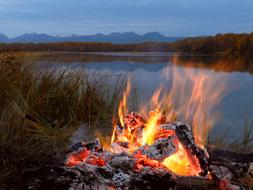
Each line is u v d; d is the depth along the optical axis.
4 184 2.71
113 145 3.24
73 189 2.66
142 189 2.68
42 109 4.56
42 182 2.71
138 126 3.31
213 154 3.31
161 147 2.92
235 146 4.28
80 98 4.98
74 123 4.52
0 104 4.21
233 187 2.76
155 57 24.38
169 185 2.70
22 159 3.00
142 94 6.36
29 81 5.00
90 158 2.95
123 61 16.05
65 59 6.71
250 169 3.05
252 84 10.47
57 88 4.94
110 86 5.70
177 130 2.96
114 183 2.69
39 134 3.64
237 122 5.95
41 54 7.25
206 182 2.74
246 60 20.81
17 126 3.45
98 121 4.71
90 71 6.03
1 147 3.08
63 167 2.85
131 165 2.84
